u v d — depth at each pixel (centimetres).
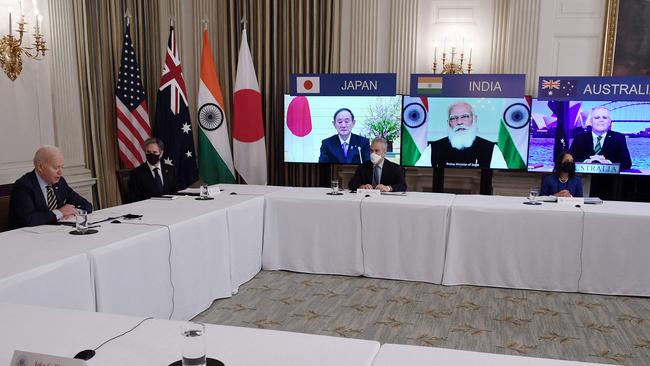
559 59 529
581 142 500
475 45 547
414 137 531
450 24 549
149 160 400
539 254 349
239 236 353
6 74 414
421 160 534
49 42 454
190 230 289
